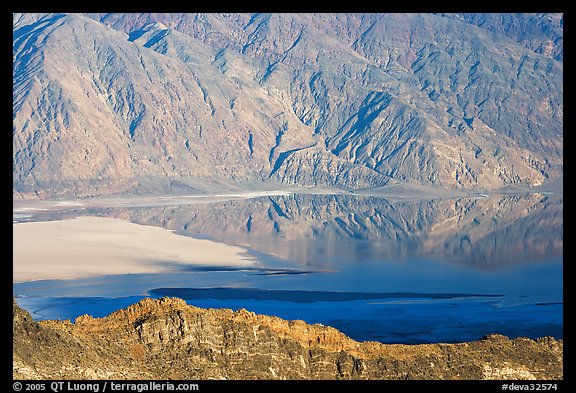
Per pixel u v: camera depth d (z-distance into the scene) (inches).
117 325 6235.2
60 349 5792.3
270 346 6190.9
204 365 6003.9
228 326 6220.5
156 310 6304.1
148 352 6033.5
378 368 6250.0
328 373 6190.9
